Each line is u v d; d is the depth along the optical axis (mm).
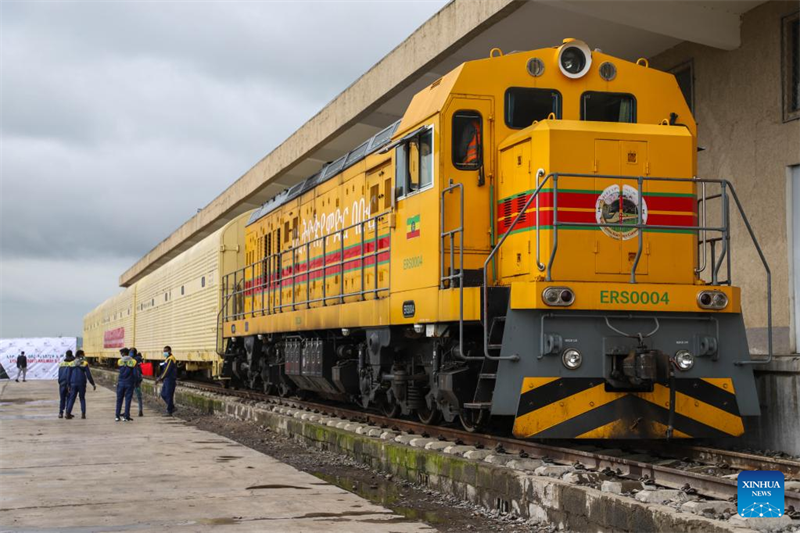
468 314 8797
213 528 6762
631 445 9719
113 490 8578
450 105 9508
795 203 12000
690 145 9258
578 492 6453
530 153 8984
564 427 8242
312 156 23234
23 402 25484
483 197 9562
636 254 8883
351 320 12602
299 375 15875
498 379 8305
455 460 8383
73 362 18516
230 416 18125
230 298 22422
